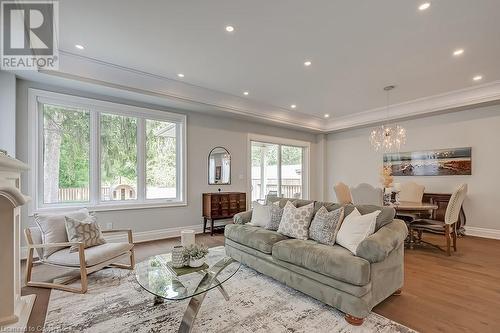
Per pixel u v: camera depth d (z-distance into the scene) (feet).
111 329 6.11
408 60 11.23
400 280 7.77
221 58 11.21
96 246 9.13
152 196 15.39
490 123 15.39
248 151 19.80
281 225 9.84
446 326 6.23
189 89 14.69
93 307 7.09
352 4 7.60
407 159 19.06
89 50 10.50
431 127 17.89
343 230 7.98
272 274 8.62
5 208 4.70
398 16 8.15
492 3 7.49
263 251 8.99
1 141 10.51
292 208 9.95
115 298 7.60
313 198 24.97
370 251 6.55
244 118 18.78
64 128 12.70
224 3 7.58
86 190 13.24
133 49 10.43
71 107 12.81
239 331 6.02
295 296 7.77
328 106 18.62
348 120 21.61
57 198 12.43
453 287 8.40
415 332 5.97
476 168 15.88
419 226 12.64
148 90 13.46
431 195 16.60
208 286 6.13
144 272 6.84
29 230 8.42
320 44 9.95
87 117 13.33
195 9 7.86
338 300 6.59
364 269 6.21
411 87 14.56
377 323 6.35
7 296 4.71
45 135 12.20
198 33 9.23
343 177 23.66
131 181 14.65
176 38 9.57
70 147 12.85
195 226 16.75
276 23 8.60
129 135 14.62
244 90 15.30
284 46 10.12
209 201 16.31
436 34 9.17
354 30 8.98
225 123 18.54
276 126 21.58
